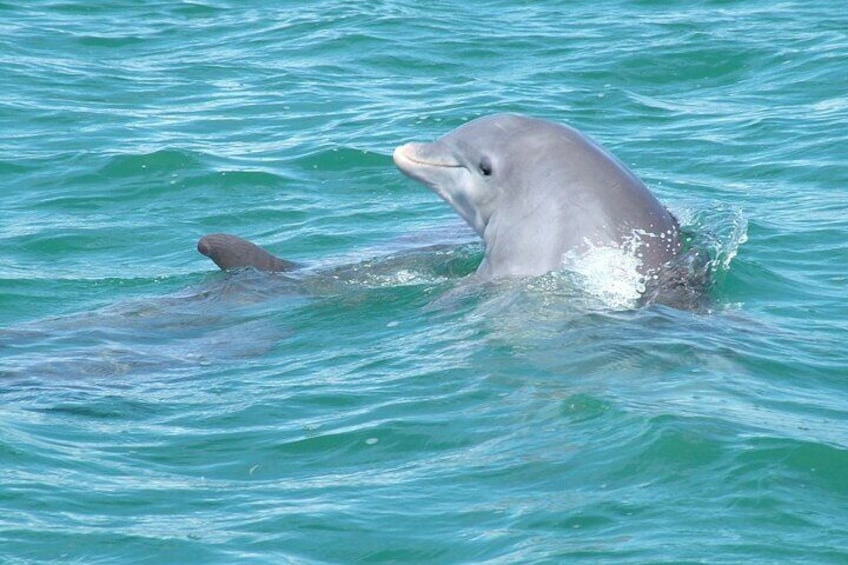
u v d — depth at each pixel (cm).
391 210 5462
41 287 4688
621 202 4147
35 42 8112
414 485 2973
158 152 6081
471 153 4322
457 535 2758
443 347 3731
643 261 4072
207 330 4131
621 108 6725
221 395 3572
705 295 4062
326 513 2867
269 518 2864
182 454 3212
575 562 2602
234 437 3294
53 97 7062
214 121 6681
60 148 6244
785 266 4494
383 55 7794
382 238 5131
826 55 7338
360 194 5672
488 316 3888
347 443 3212
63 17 8731
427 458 3105
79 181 5828
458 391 3428
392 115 6694
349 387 3534
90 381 3712
